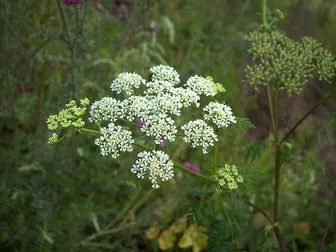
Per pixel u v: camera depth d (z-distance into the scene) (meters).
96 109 0.19
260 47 0.23
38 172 0.29
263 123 0.40
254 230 0.30
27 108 0.31
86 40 0.27
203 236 0.31
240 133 0.36
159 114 0.19
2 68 0.28
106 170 0.31
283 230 0.32
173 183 0.30
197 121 0.19
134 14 0.32
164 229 0.31
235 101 0.38
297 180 0.34
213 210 0.22
